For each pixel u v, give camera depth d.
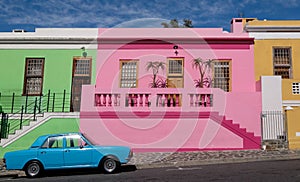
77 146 8.91
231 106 12.27
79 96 14.83
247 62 14.80
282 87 13.95
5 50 15.20
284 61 14.92
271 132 12.34
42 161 8.69
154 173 8.45
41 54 15.15
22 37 15.09
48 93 14.59
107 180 7.65
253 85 14.62
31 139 12.19
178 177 7.66
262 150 11.81
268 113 12.49
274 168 8.44
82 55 15.06
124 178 7.84
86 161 8.78
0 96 14.86
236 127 12.13
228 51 14.88
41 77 15.03
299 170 8.04
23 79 14.98
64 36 15.09
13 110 14.74
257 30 15.02
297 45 14.91
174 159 10.41
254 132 12.17
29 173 8.66
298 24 15.09
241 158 10.24
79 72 15.02
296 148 12.02
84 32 15.27
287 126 12.21
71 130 12.23
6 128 13.31
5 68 15.07
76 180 7.85
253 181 6.88
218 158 10.35
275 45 14.93
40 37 15.10
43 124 12.33
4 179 8.68
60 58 15.09
